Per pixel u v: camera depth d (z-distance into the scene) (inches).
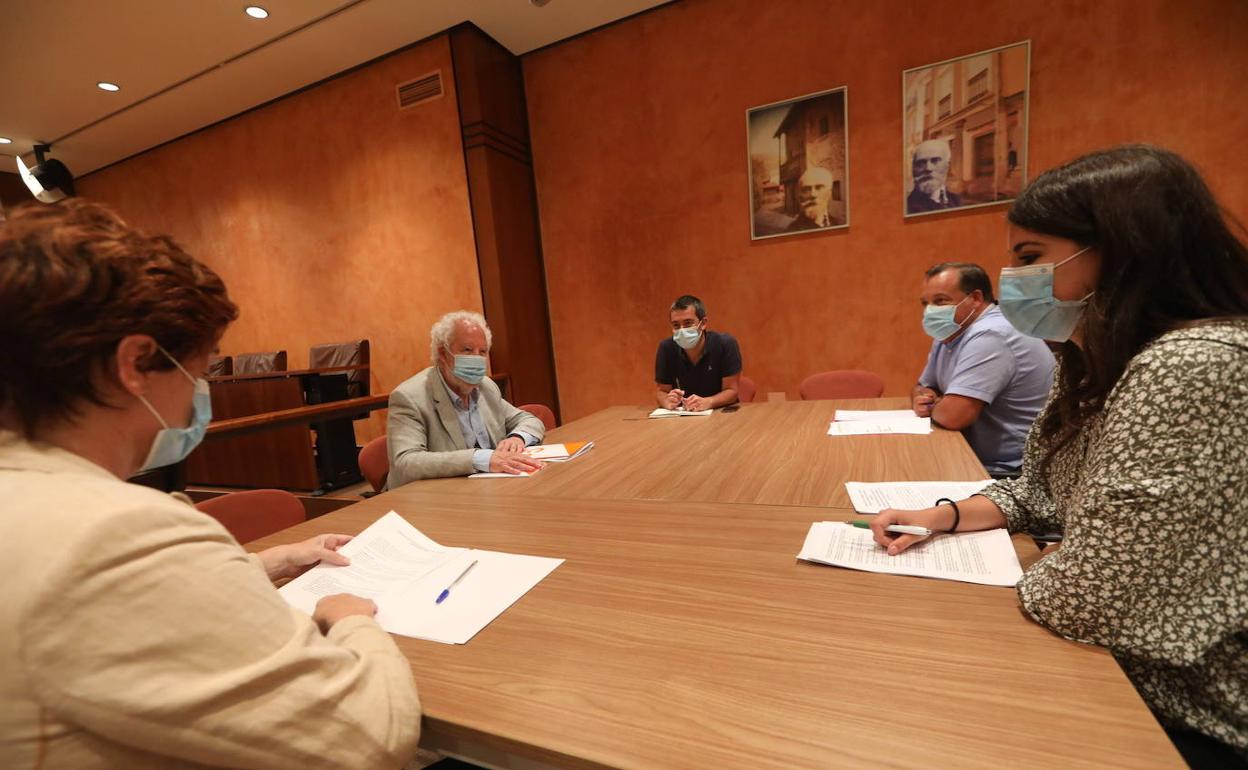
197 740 16.5
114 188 227.1
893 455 56.7
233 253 205.6
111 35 139.2
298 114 180.4
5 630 15.2
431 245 166.7
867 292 139.6
